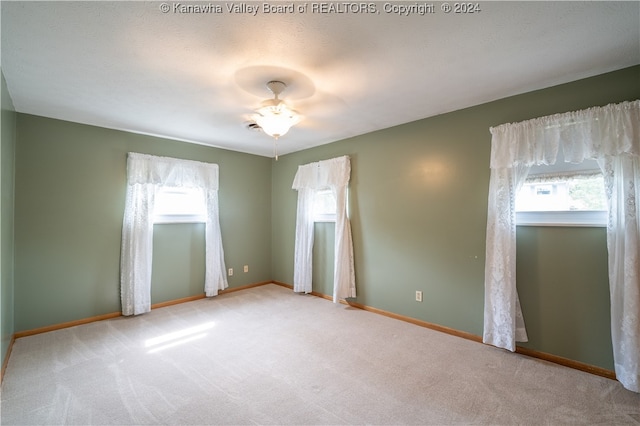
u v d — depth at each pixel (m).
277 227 5.30
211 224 4.41
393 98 2.74
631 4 1.53
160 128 3.60
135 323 3.38
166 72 2.21
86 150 3.42
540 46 1.92
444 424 1.76
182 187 4.17
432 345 2.81
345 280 3.96
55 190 3.22
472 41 1.86
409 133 3.44
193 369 2.38
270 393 2.05
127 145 3.72
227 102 2.78
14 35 1.74
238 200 4.89
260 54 1.98
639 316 1.99
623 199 2.09
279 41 1.84
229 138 4.09
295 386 2.14
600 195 2.32
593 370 2.30
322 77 2.31
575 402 1.95
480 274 2.89
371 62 2.10
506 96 2.71
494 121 2.80
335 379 2.23
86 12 1.55
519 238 2.67
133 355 2.61
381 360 2.52
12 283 2.85
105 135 3.56
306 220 4.58
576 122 2.31
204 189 4.37
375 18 1.63
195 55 1.98
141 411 1.87
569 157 2.33
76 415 1.83
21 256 3.01
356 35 1.79
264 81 2.37
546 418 1.80
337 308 3.94
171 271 4.11
